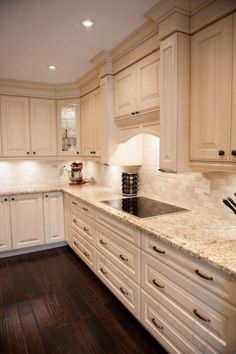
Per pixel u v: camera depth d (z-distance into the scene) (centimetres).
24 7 166
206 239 147
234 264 115
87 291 250
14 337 188
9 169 370
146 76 209
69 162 412
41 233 348
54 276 281
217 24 148
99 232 247
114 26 195
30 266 307
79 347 179
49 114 362
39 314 215
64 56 253
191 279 138
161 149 185
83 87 341
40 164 392
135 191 289
